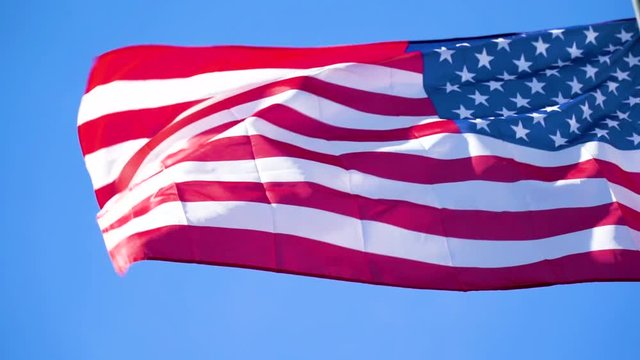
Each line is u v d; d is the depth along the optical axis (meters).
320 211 15.02
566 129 16.16
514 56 16.95
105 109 16.41
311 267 14.56
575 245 15.10
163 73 16.62
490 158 15.78
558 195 15.51
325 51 17.05
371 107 16.41
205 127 16.17
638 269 14.91
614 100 16.58
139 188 15.20
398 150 15.85
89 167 16.19
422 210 15.27
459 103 16.56
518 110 16.53
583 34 17.03
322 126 16.05
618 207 15.39
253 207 14.88
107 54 16.53
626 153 16.08
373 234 14.95
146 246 14.45
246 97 16.47
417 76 16.75
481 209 15.35
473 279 14.83
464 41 17.16
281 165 15.36
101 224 15.18
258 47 16.91
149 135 16.31
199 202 14.83
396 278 14.69
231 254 14.48
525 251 15.02
